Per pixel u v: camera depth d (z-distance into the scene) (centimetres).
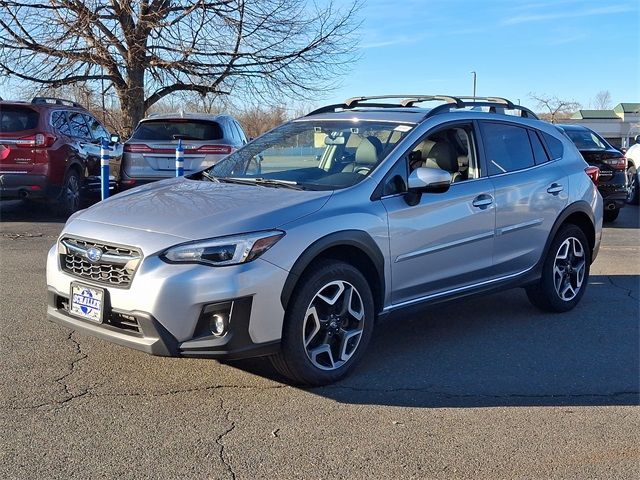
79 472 312
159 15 1725
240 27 1791
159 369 441
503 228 533
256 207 411
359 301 433
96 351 470
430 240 475
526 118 598
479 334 541
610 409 399
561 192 585
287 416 378
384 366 462
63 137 1103
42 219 1112
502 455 339
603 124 6519
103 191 1078
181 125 1102
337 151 500
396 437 356
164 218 404
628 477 321
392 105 584
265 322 383
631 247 979
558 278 598
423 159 496
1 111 1044
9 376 423
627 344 521
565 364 474
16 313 560
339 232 414
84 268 405
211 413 379
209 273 370
